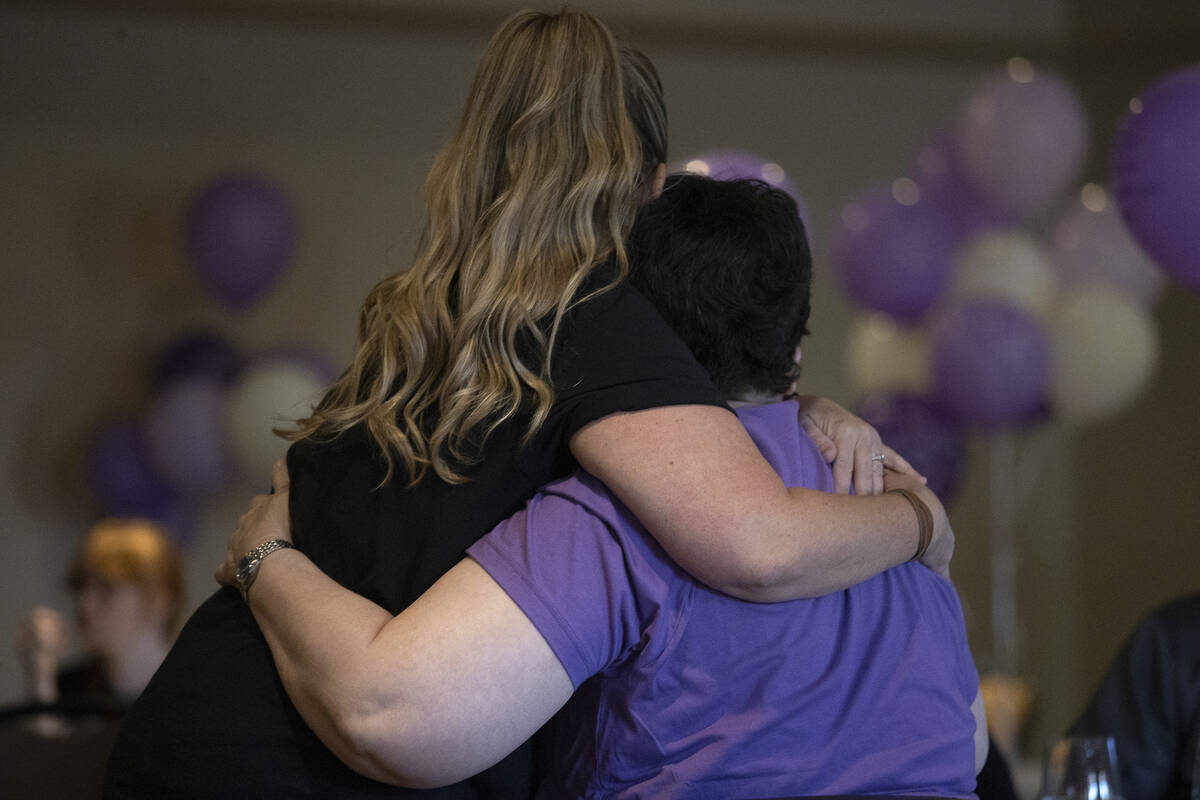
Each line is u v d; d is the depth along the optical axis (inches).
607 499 109.2
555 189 116.2
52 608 554.6
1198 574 609.6
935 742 112.8
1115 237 429.1
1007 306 416.8
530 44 122.2
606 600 106.7
